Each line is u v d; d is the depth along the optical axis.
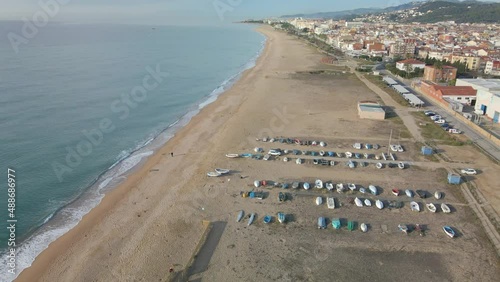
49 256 40.81
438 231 44.19
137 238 43.41
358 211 48.03
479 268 38.34
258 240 42.50
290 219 46.41
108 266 38.97
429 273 37.69
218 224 45.56
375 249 41.09
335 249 41.03
